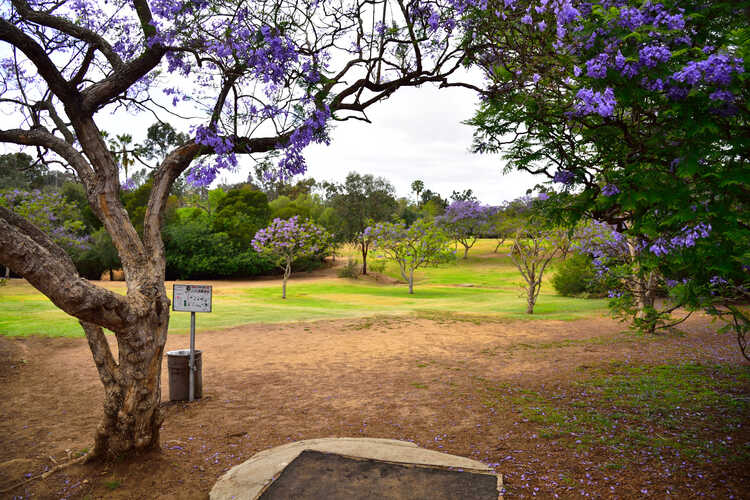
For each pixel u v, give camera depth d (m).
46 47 4.94
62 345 12.43
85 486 4.37
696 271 3.88
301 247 30.30
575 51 3.00
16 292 25.84
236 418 6.70
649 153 3.06
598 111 2.74
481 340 13.60
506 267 55.47
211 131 3.71
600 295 26.72
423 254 33.41
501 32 3.82
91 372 9.62
